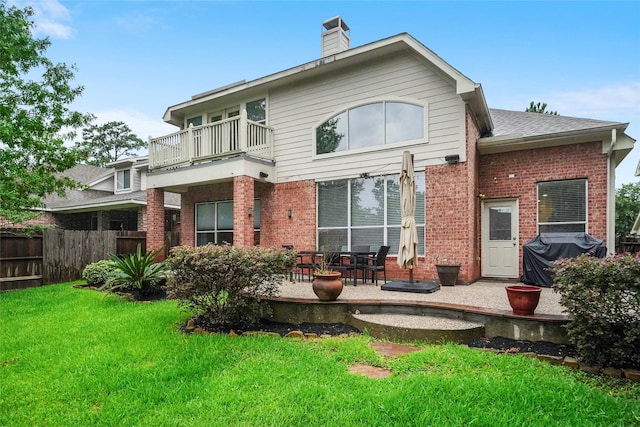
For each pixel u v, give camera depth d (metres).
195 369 3.89
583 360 3.89
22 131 8.68
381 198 9.34
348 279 9.27
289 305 5.94
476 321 5.16
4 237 9.86
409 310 5.76
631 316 3.67
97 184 20.50
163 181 11.62
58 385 3.65
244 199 9.88
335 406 3.02
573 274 3.93
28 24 9.30
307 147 10.48
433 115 8.66
